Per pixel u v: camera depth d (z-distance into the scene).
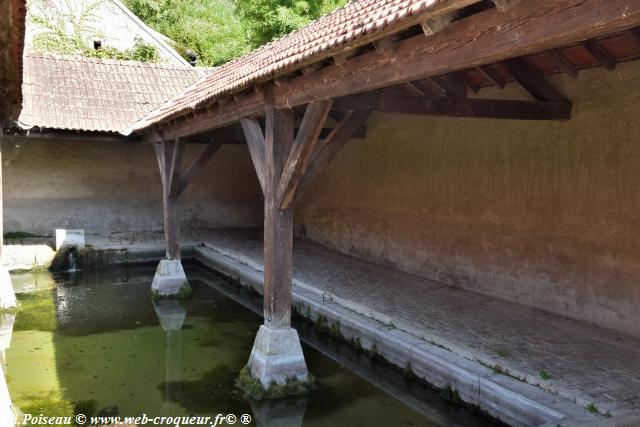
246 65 6.87
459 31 2.75
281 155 5.21
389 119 9.23
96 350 6.70
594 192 5.89
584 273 6.05
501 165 7.05
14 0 4.11
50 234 12.55
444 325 6.11
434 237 8.34
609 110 5.67
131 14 14.38
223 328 7.61
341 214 10.98
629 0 1.98
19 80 6.07
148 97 12.98
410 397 5.43
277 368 5.34
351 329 6.58
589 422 3.68
